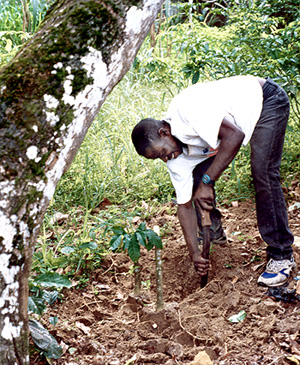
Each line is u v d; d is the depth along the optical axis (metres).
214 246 3.44
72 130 1.56
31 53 1.51
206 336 2.54
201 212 2.74
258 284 2.97
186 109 2.57
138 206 4.22
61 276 2.49
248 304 2.80
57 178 1.58
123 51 1.62
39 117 1.48
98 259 3.40
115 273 3.26
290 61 3.99
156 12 1.71
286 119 2.82
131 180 4.62
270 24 4.77
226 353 2.38
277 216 2.87
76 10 1.53
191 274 3.22
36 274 3.18
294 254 3.21
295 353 2.33
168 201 4.31
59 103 1.50
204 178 2.62
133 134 2.69
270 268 2.95
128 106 5.91
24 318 1.64
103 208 4.30
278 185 2.86
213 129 2.51
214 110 2.54
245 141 2.78
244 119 2.72
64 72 1.50
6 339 1.59
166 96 6.30
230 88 2.75
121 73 1.67
